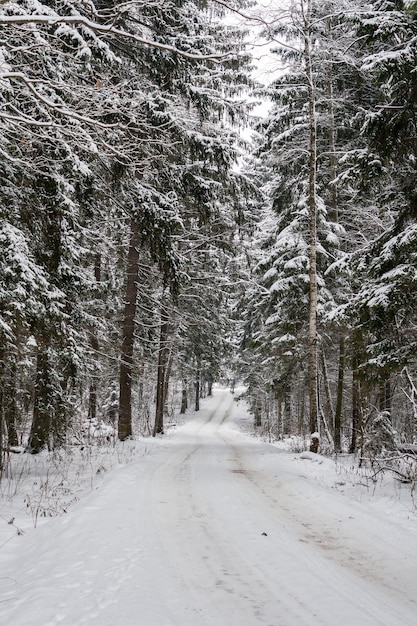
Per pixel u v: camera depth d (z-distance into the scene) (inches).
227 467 484.4
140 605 142.3
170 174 605.0
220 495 324.5
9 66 214.5
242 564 188.2
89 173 396.8
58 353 497.4
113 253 753.6
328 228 653.9
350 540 223.9
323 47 580.1
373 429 525.0
